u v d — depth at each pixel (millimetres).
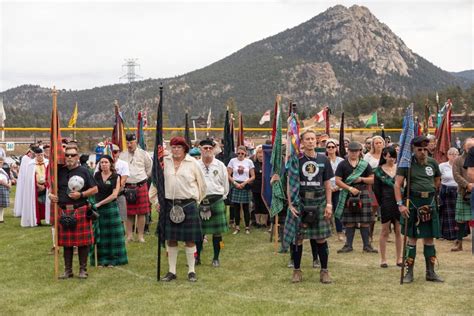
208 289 7047
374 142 10031
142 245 10266
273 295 6742
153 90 158250
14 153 30891
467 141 9422
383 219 8211
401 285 7211
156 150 7449
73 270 8203
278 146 9000
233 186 11891
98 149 10867
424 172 7293
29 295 6762
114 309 6152
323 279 7348
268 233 11852
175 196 7465
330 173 7320
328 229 7312
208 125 25875
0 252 9633
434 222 7285
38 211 12969
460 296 6660
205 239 10539
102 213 8445
